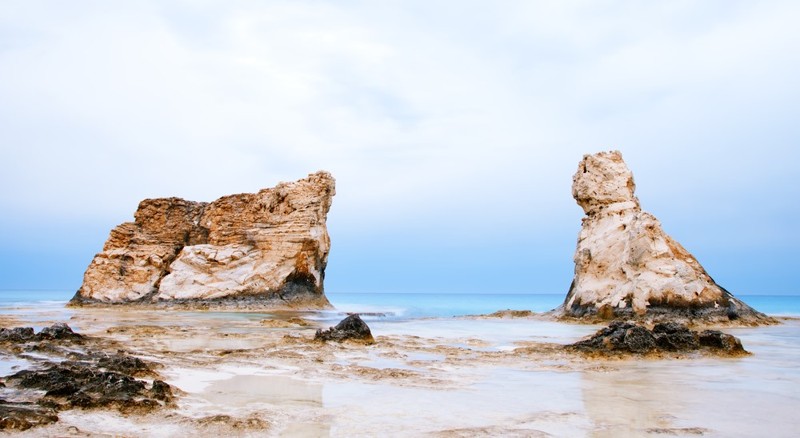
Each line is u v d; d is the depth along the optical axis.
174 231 48.97
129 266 46.31
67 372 10.65
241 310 41.00
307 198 46.88
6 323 26.12
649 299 29.27
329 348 17.45
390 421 8.44
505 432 7.81
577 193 36.84
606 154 36.69
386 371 12.91
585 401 9.99
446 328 27.75
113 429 7.74
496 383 11.80
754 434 7.84
